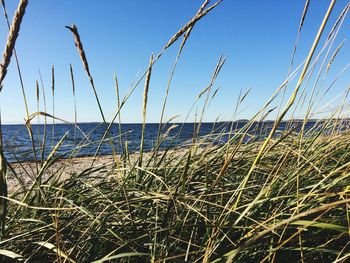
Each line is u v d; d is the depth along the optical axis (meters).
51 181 2.51
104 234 1.92
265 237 1.80
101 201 2.21
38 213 2.14
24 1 1.30
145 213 2.15
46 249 1.90
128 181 2.44
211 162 2.70
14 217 2.12
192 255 1.88
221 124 2.94
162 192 2.15
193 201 2.25
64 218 2.01
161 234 1.89
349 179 2.27
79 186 2.54
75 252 1.95
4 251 1.58
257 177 2.68
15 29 1.32
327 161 2.79
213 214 2.09
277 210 1.93
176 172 2.64
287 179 2.15
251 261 1.89
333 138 2.87
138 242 1.91
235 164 2.72
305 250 1.74
